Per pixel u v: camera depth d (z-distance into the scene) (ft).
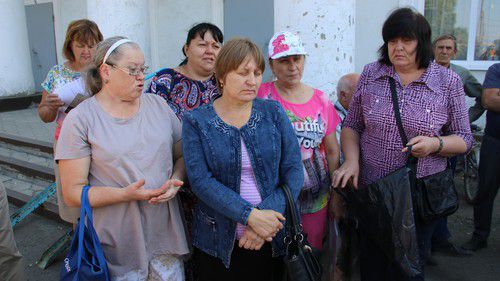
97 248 6.61
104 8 17.95
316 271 7.02
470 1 19.03
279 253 7.21
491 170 11.76
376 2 19.35
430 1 19.61
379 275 8.37
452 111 7.66
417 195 7.65
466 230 13.87
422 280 8.10
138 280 7.07
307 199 8.52
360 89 8.29
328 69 10.55
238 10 25.17
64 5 36.17
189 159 6.87
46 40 38.50
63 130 6.68
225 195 6.69
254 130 6.95
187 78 9.18
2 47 30.86
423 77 7.54
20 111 30.55
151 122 7.12
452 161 12.50
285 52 7.92
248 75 6.63
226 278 7.28
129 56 6.55
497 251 12.40
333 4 10.36
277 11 10.84
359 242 8.56
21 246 13.64
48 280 11.79
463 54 19.72
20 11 31.53
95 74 6.93
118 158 6.68
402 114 7.55
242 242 6.77
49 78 10.64
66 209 10.48
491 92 11.42
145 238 7.04
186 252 7.29
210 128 6.88
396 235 7.36
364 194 7.65
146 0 19.39
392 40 7.43
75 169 6.64
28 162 19.21
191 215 8.38
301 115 8.36
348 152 8.32
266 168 6.97
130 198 6.49
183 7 27.07
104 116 6.79
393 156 7.75
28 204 14.64
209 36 8.97
